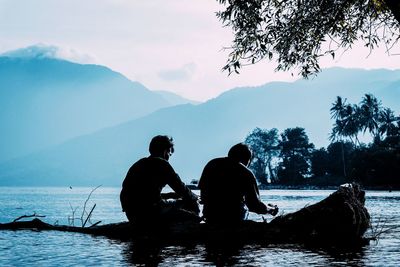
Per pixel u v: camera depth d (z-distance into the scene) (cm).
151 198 609
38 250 491
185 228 591
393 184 8388
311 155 12725
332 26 752
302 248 517
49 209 2734
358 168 8944
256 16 739
